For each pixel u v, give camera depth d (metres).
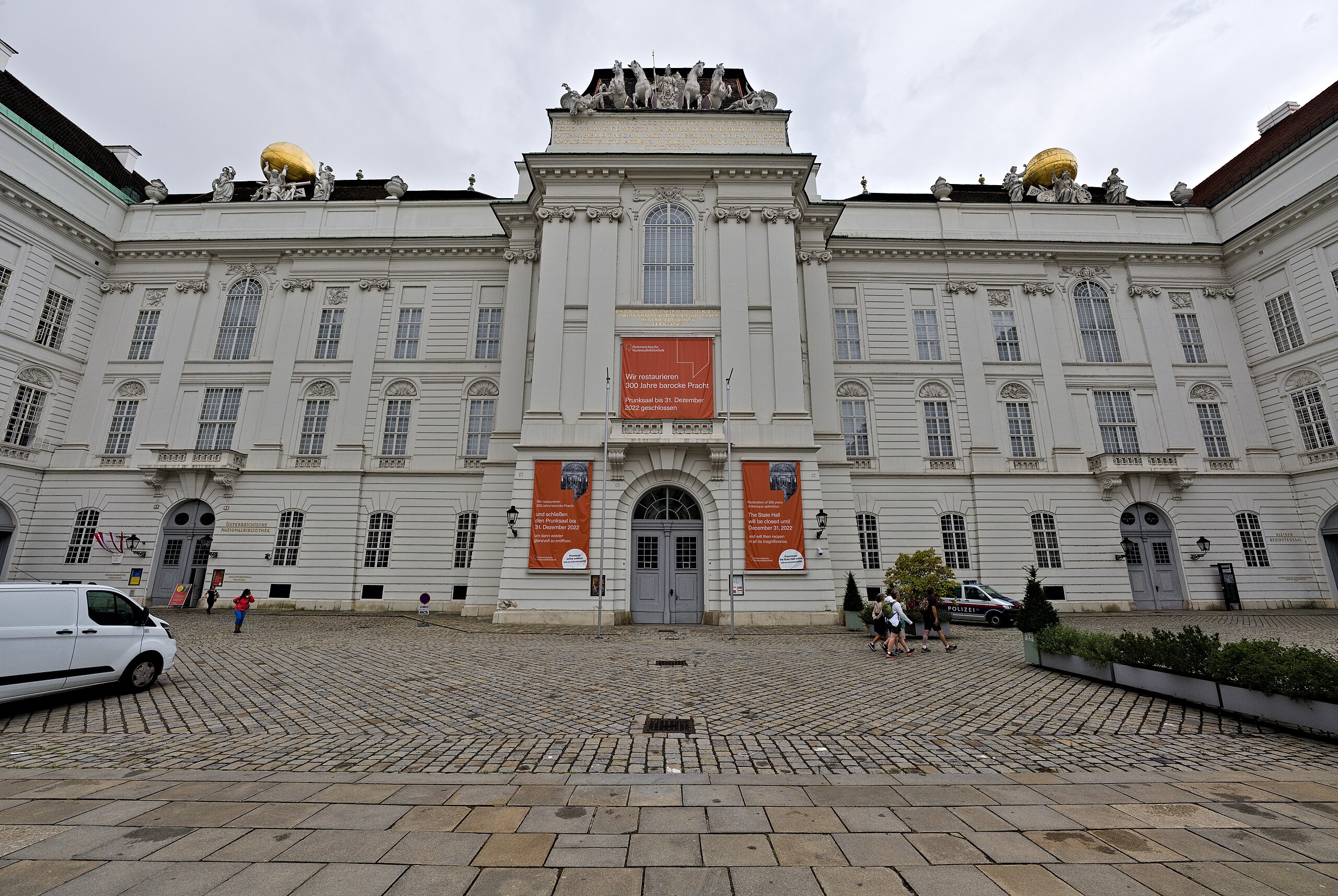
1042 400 29.83
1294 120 32.38
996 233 31.81
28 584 9.33
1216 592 27.95
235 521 27.56
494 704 9.48
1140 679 10.43
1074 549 28.00
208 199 34.41
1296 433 28.61
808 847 4.55
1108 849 4.55
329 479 28.09
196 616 24.48
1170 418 29.78
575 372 23.16
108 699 9.80
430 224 31.59
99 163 33.19
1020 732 8.03
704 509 22.22
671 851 4.47
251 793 5.64
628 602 21.72
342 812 5.17
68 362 28.98
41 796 5.56
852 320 30.56
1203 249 31.09
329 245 30.62
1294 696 8.04
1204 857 4.43
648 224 25.00
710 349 23.36
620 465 22.03
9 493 26.92
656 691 10.53
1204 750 7.27
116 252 30.73
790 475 21.91
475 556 24.53
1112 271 31.47
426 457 28.83
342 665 12.98
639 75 26.83
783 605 20.97
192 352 29.97
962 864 4.29
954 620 23.09
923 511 28.47
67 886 3.89
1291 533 28.41
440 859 4.30
